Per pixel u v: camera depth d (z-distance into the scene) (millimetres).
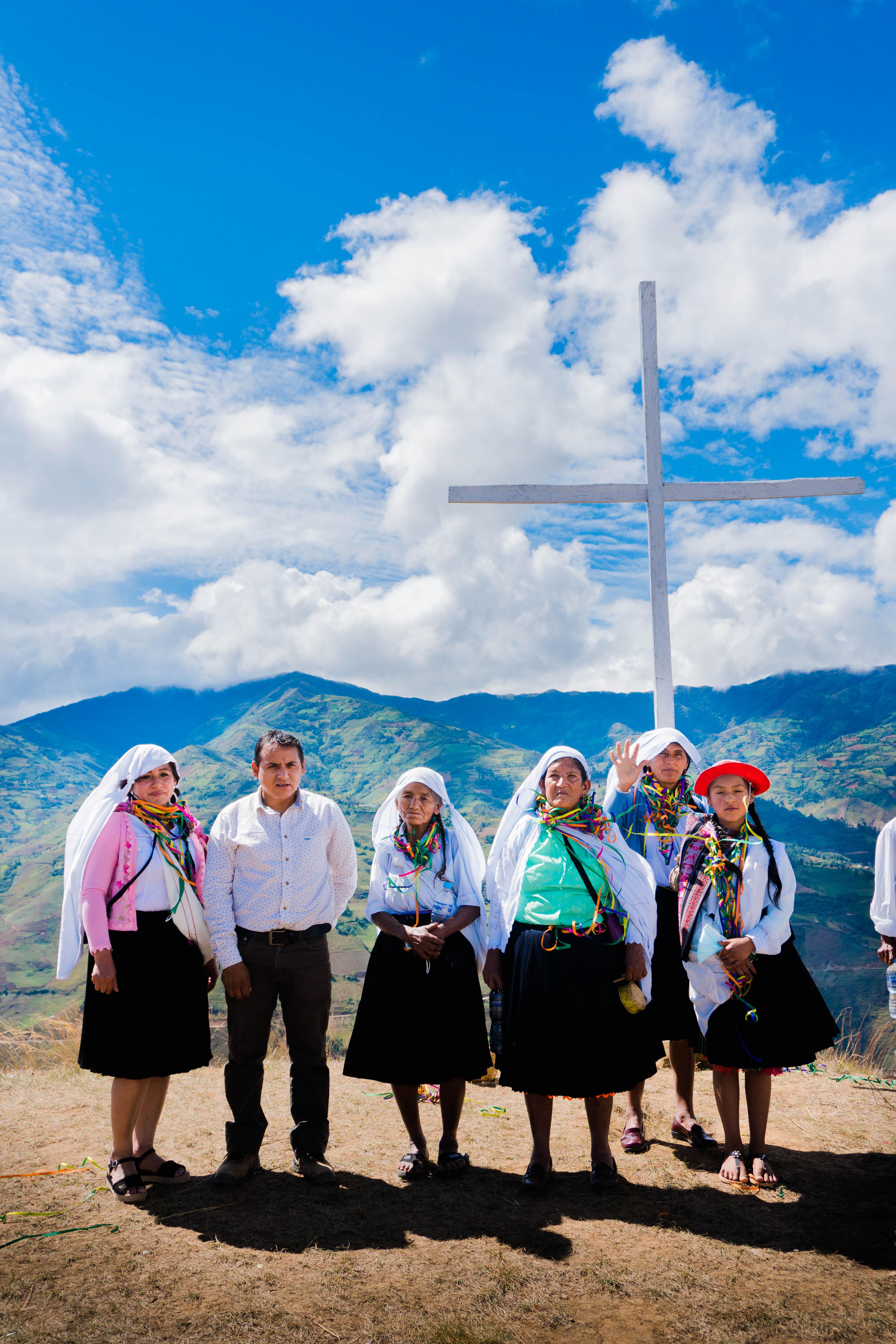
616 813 4434
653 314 6645
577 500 6496
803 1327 2619
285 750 3865
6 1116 4645
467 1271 2953
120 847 3674
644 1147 4090
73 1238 3186
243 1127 3746
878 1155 4023
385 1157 4059
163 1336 2561
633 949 3727
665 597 6375
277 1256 3057
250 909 3822
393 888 3936
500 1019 3865
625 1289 2838
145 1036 3545
